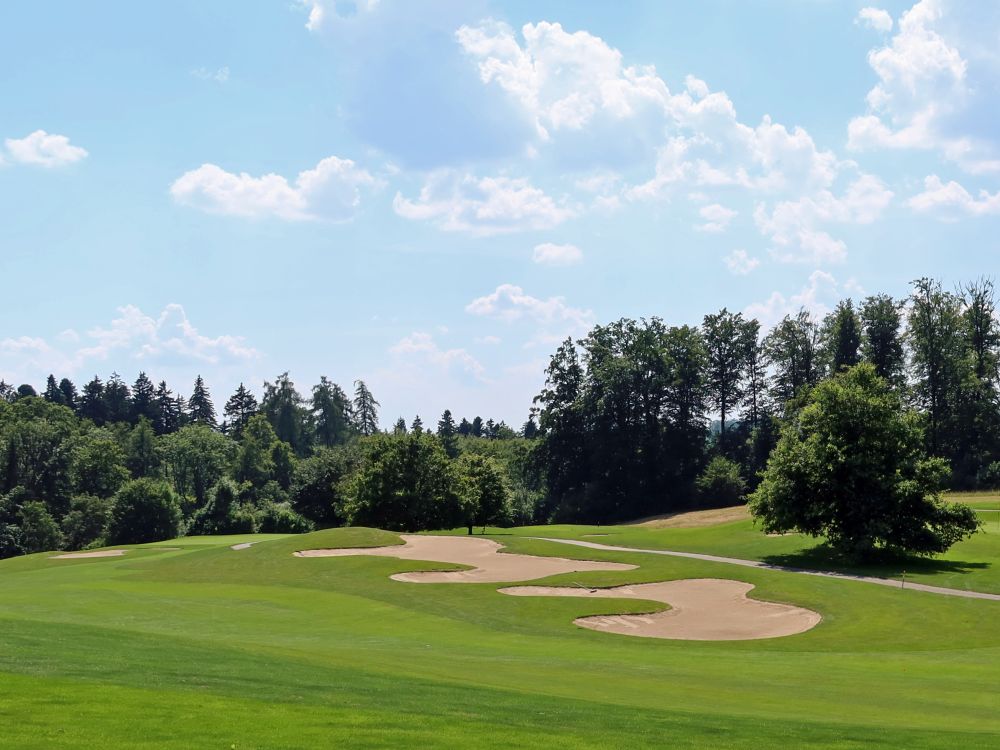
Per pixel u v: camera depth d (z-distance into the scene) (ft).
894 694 67.31
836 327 390.01
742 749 43.62
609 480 394.32
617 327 418.51
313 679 58.65
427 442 285.02
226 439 517.96
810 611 119.34
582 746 42.24
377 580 150.41
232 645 78.02
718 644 100.58
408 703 51.34
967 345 378.12
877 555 178.50
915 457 177.37
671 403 410.31
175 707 45.16
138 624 102.17
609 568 162.61
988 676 77.30
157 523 349.41
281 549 192.85
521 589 138.00
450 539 209.15
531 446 414.41
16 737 37.17
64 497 412.36
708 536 231.50
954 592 135.33
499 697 56.70
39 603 119.24
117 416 634.02
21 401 492.13
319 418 610.65
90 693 47.03
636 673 76.33
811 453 177.78
